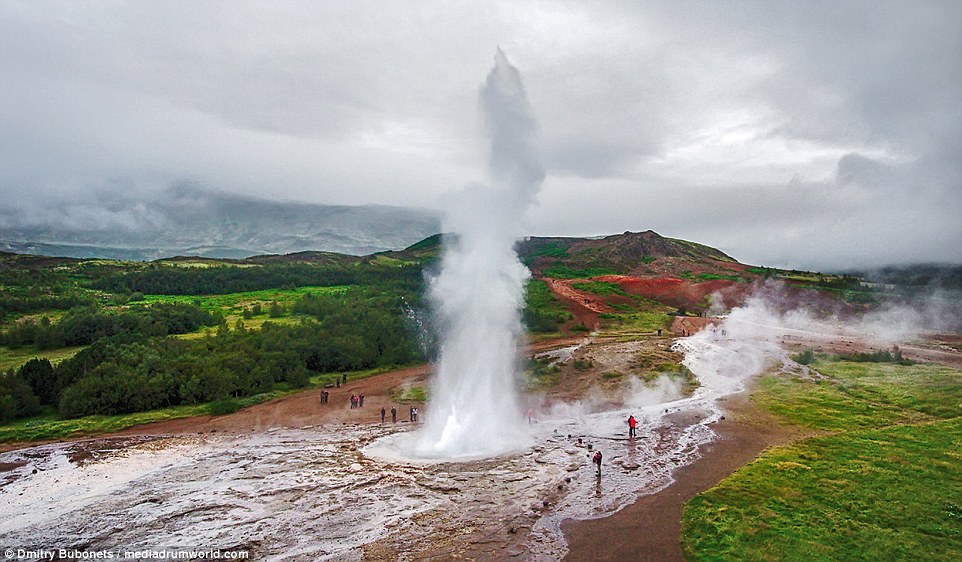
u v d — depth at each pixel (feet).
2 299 431.43
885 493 115.65
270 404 242.99
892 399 205.98
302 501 127.65
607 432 180.55
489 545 101.50
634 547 98.27
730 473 134.92
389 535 107.45
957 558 89.35
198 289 561.43
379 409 228.43
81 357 260.21
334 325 346.13
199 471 154.92
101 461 169.48
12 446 191.52
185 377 248.32
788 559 90.12
